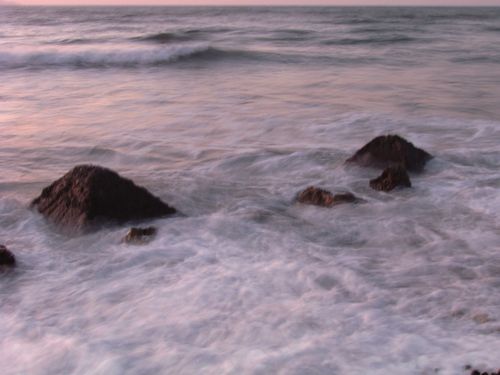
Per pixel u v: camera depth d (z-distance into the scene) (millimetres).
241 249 5762
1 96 16469
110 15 80750
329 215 6777
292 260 5449
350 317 4305
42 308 4648
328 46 32312
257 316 4328
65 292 4938
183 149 10344
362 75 20312
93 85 18641
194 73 21609
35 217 6750
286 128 11906
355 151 9719
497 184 7832
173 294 4766
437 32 43500
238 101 15117
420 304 4531
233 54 26328
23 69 22953
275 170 8945
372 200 7309
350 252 5711
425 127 11695
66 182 6797
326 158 9375
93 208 6379
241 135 11422
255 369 3596
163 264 5426
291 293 4738
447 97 15445
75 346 3977
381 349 3824
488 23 59750
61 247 5969
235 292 4750
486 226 6348
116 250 5797
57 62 24406
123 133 11641
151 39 35625
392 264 5387
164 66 23938
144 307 4562
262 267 5277
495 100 14938
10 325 4355
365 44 33594
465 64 23312
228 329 4152
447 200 7219
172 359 3768
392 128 11648
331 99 15266
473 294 4703
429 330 4098
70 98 16078
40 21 59312
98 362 3770
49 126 12336
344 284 4910
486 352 3775
